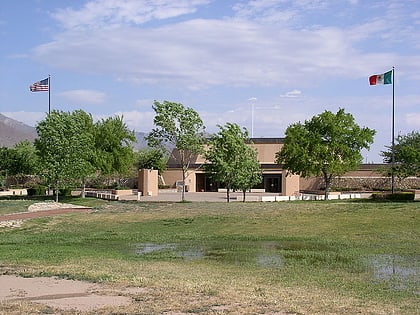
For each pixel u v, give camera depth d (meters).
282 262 19.03
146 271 16.39
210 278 15.19
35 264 17.70
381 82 48.25
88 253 21.30
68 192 56.56
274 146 77.50
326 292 13.27
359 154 48.47
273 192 75.31
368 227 27.50
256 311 10.22
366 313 10.51
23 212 38.09
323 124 48.53
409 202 39.28
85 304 10.96
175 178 78.62
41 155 49.72
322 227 28.11
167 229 29.58
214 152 45.78
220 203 41.66
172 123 48.28
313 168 47.78
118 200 50.56
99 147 56.66
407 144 54.72
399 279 15.41
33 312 10.04
